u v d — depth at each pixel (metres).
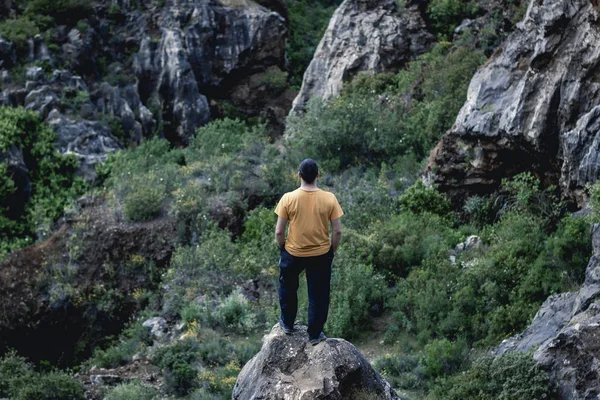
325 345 8.52
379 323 18.69
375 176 24.92
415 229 20.81
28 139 28.91
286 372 8.44
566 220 17.78
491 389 13.35
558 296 15.71
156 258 22.23
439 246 19.86
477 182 21.56
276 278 20.27
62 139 29.59
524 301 16.98
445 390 14.55
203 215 22.62
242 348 17.80
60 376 16.73
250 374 8.73
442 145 22.25
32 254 22.61
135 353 19.03
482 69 22.30
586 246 17.09
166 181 24.59
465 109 21.83
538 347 13.80
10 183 27.20
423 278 18.66
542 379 12.55
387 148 25.83
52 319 21.80
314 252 8.36
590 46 18.64
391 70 30.33
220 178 24.64
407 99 27.50
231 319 19.25
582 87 18.75
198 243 22.22
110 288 22.03
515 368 13.15
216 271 20.86
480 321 17.11
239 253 21.62
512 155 20.69
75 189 28.38
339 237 8.38
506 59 21.28
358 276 19.09
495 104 20.98
